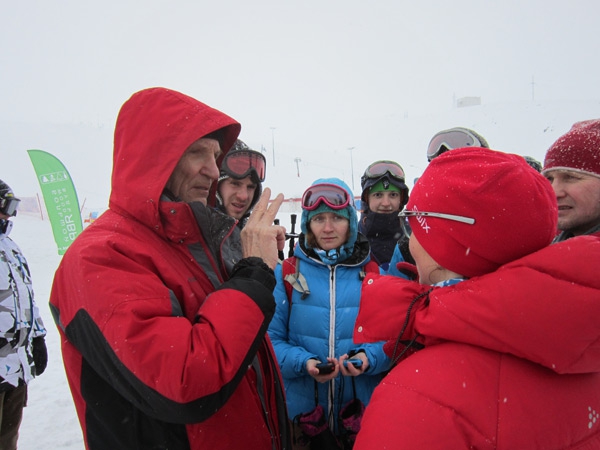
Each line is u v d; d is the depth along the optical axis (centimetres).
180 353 94
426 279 108
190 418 99
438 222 96
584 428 81
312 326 194
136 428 109
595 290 74
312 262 207
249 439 123
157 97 123
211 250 137
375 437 81
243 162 225
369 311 110
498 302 79
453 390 80
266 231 131
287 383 194
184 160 131
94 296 99
